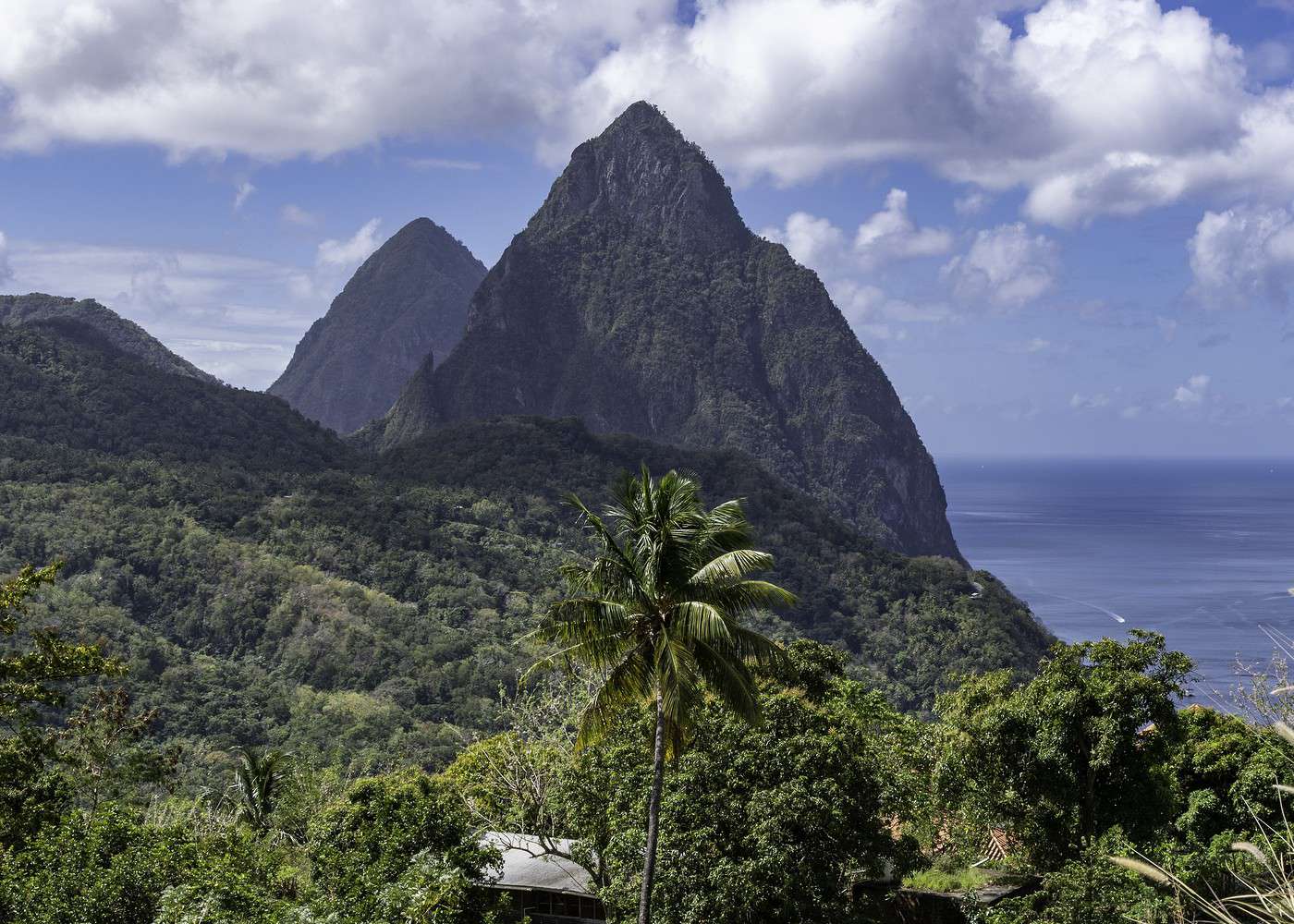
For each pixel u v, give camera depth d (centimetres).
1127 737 3309
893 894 3162
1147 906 2267
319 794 5984
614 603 2627
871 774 2964
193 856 3141
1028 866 3503
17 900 2819
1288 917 596
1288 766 3278
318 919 2802
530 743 4088
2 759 3353
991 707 3581
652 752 3022
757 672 3400
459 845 3284
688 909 2709
